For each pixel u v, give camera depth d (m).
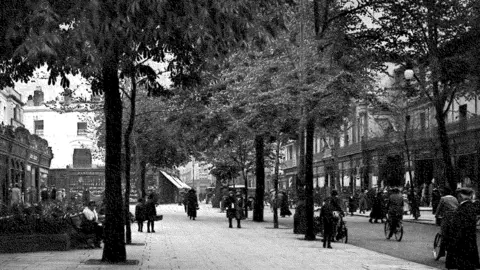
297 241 22.23
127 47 11.31
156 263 15.04
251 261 15.61
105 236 15.09
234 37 10.87
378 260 15.91
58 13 9.13
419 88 32.28
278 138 28.91
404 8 26.78
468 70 27.09
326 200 21.50
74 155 69.44
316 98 22.36
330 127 30.81
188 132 34.72
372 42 28.58
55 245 18.00
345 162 65.94
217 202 61.12
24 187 43.06
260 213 36.19
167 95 17.05
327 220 19.50
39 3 8.52
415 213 35.72
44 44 8.43
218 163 45.59
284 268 14.12
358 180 62.22
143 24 10.37
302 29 23.20
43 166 52.69
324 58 23.16
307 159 22.91
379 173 54.62
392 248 20.19
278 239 23.17
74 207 22.09
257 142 35.94
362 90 24.69
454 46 27.89
